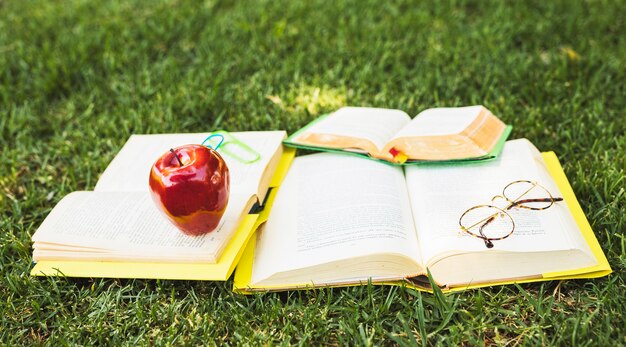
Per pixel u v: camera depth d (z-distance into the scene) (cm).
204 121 94
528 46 107
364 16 121
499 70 98
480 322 60
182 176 57
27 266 69
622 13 114
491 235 61
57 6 135
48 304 66
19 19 129
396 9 122
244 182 68
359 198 66
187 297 65
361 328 60
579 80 94
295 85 100
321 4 126
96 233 64
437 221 64
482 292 63
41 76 106
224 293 65
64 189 81
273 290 63
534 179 67
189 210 59
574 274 61
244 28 116
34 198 79
